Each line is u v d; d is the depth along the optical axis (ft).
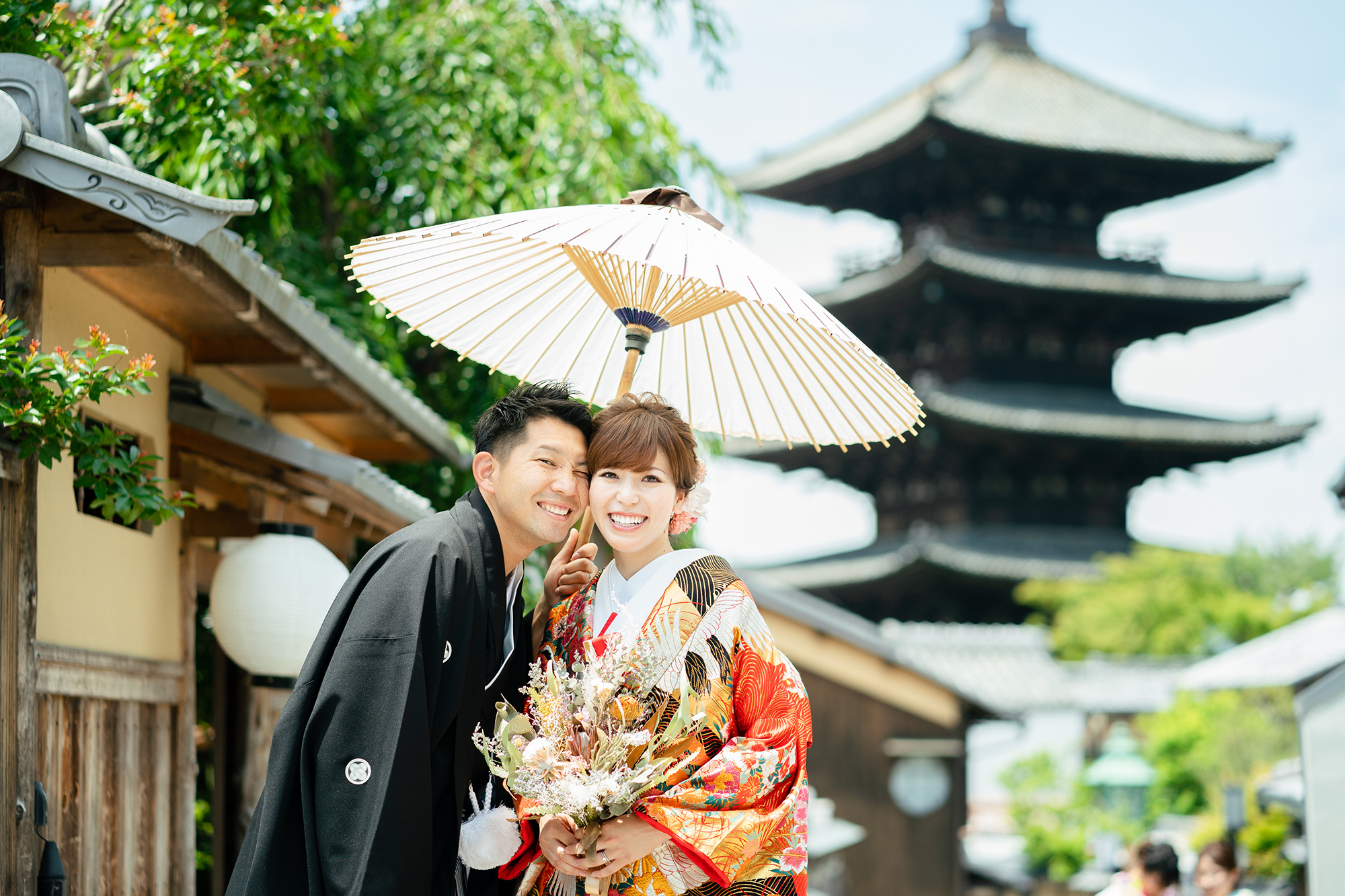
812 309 7.71
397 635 7.19
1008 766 70.38
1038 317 92.94
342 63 20.52
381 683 7.10
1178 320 94.79
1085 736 80.69
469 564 7.65
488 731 7.89
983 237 94.79
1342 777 26.86
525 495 7.92
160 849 13.33
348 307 23.25
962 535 91.50
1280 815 40.45
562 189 23.45
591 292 9.71
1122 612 83.71
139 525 13.23
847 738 45.93
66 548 11.31
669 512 7.91
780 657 7.80
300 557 14.44
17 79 9.80
